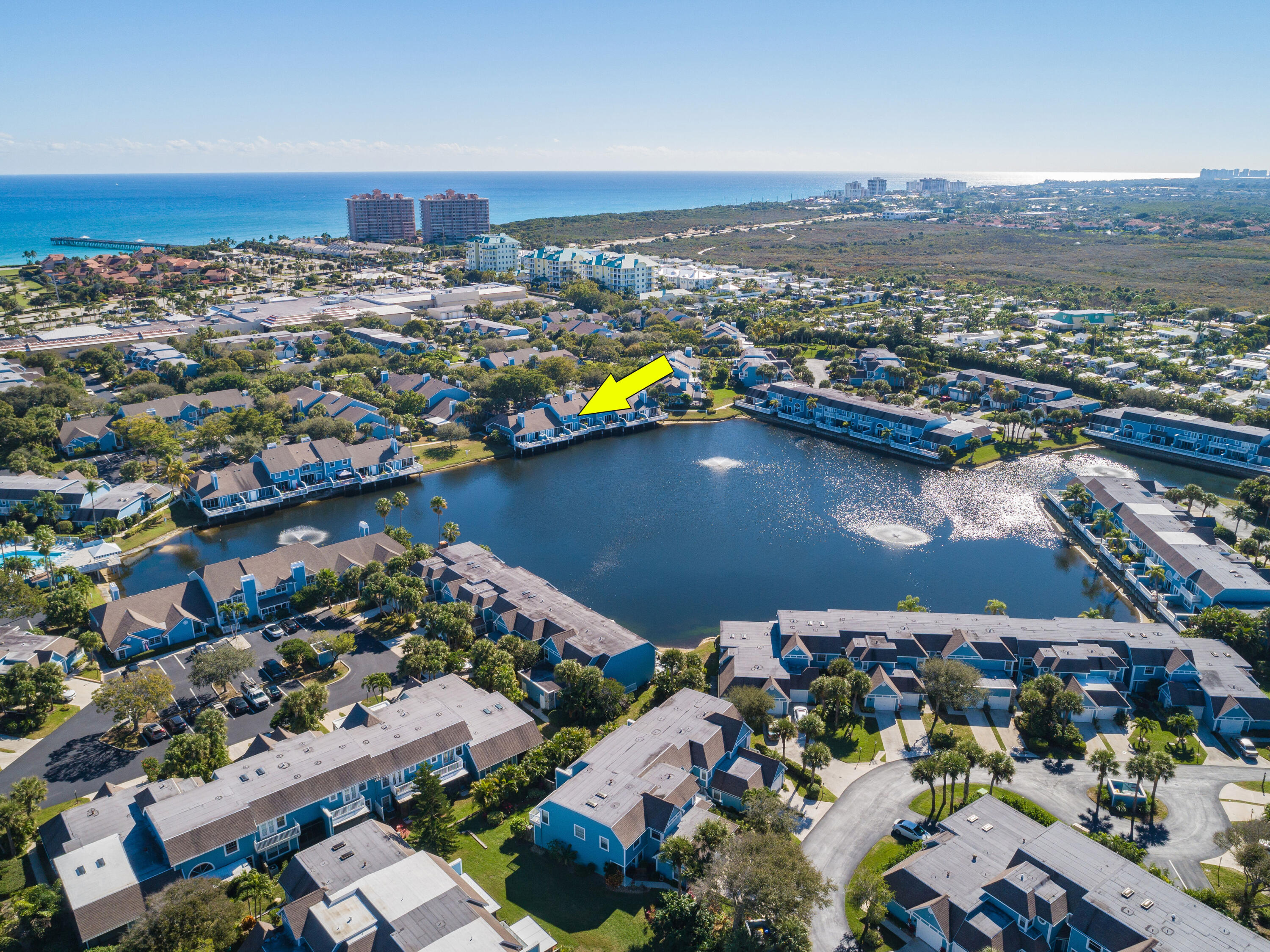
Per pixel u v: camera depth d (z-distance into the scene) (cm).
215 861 8681
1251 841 8756
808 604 15625
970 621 13612
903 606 14638
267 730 11394
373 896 7750
